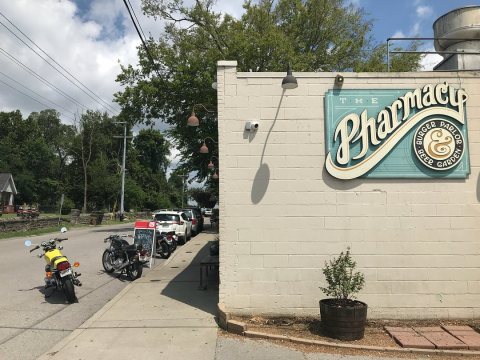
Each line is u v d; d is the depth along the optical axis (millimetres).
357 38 27750
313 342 5977
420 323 6914
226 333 6461
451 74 7340
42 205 65125
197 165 31141
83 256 15711
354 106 7293
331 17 26391
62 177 72938
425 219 7148
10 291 9578
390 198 7168
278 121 7293
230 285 7121
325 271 6621
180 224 20609
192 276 11500
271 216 7172
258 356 5551
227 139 7281
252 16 24984
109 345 5930
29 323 7168
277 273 7121
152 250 13578
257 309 7082
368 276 7094
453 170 7176
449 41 8727
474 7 8453
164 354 5602
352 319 6129
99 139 66375
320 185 7207
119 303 8336
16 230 25359
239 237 7164
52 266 9156
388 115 7250
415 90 7285
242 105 7320
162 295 9047
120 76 28078
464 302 7043
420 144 7207
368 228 7148
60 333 6652
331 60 26109
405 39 8562
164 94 27062
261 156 7258
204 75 23406
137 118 28891
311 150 7250
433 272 7082
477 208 7152
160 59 26797
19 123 79062
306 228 7164
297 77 7352
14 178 66188
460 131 7242
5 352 5742
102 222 40219
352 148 7230
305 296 7086
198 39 26234
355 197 7188
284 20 26391
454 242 7117
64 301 8820
